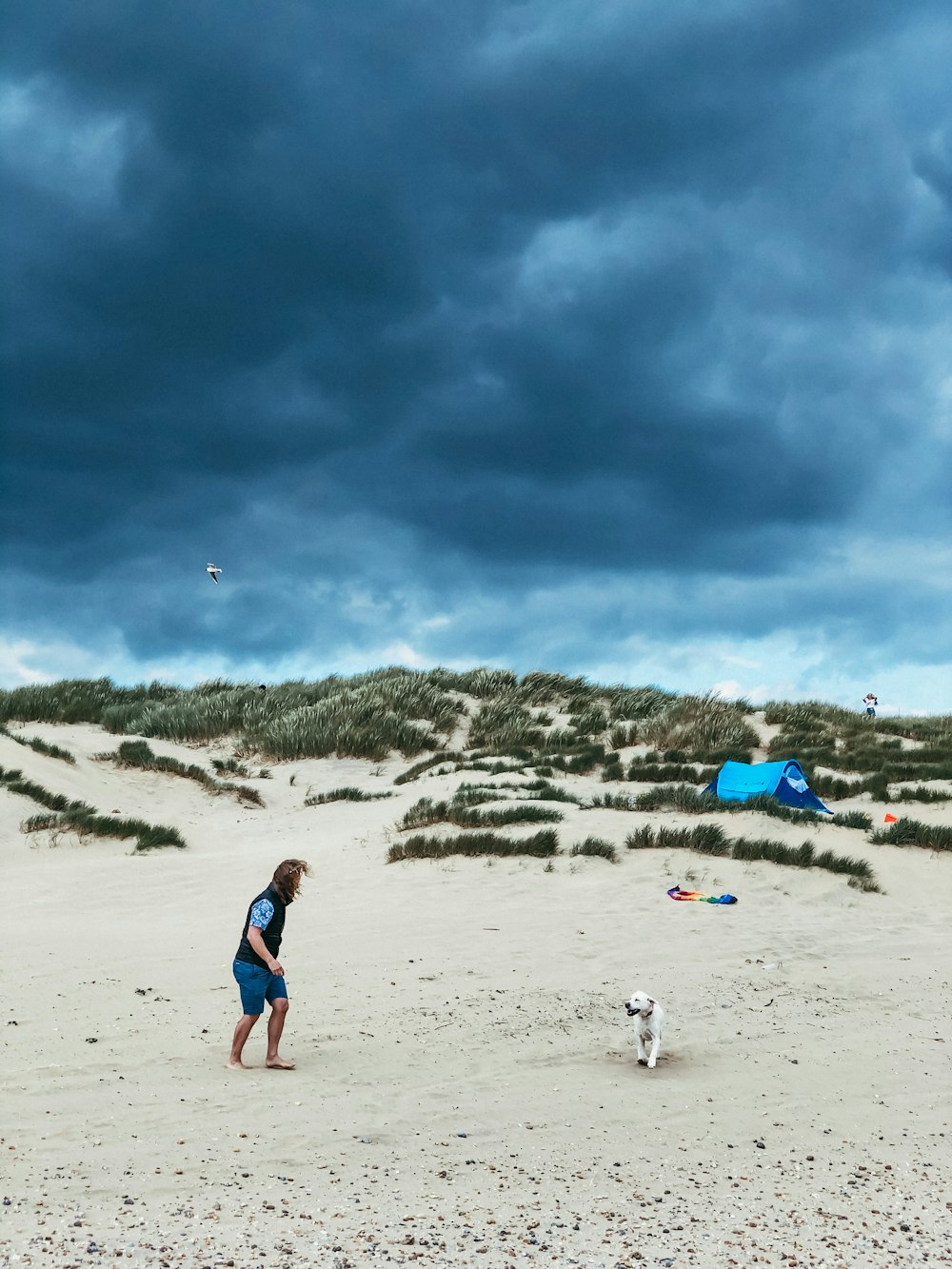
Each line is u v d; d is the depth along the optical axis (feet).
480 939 45.70
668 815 68.39
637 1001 30.60
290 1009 35.01
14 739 81.97
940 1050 33.76
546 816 66.23
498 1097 27.58
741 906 53.62
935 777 84.74
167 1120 24.64
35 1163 21.70
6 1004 33.60
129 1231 18.67
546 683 124.26
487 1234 19.43
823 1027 35.60
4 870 58.13
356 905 51.70
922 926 52.47
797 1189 22.74
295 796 88.53
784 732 103.45
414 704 110.73
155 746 94.94
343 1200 20.68
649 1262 18.62
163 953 41.98
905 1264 19.19
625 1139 25.20
